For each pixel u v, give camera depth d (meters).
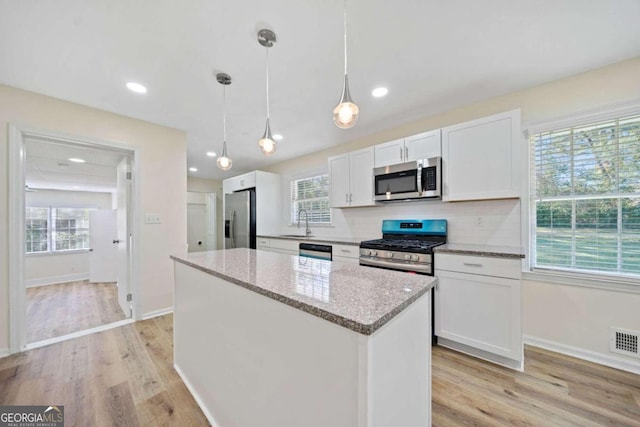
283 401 0.96
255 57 1.74
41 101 2.19
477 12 1.38
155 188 2.86
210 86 2.10
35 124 2.16
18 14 1.32
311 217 4.27
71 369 1.86
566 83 2.03
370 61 1.80
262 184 4.53
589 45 1.65
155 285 2.85
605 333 1.87
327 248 3.12
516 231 2.25
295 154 4.31
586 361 1.91
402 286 1.02
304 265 1.47
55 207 5.57
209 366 1.45
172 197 2.99
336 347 0.76
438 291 2.14
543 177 2.17
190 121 2.82
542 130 2.14
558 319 2.04
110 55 1.69
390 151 2.81
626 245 1.85
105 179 4.75
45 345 2.21
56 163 3.58
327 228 3.94
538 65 1.87
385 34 1.53
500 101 2.32
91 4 1.28
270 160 4.70
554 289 2.06
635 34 1.55
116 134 2.60
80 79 1.97
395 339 0.83
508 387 1.63
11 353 2.05
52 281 4.86
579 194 2.02
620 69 1.84
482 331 1.92
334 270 1.33
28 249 5.22
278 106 2.48
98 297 3.70
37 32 1.46
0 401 1.54
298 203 4.53
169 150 2.98
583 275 1.96
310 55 1.72
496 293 1.87
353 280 1.12
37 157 3.25
